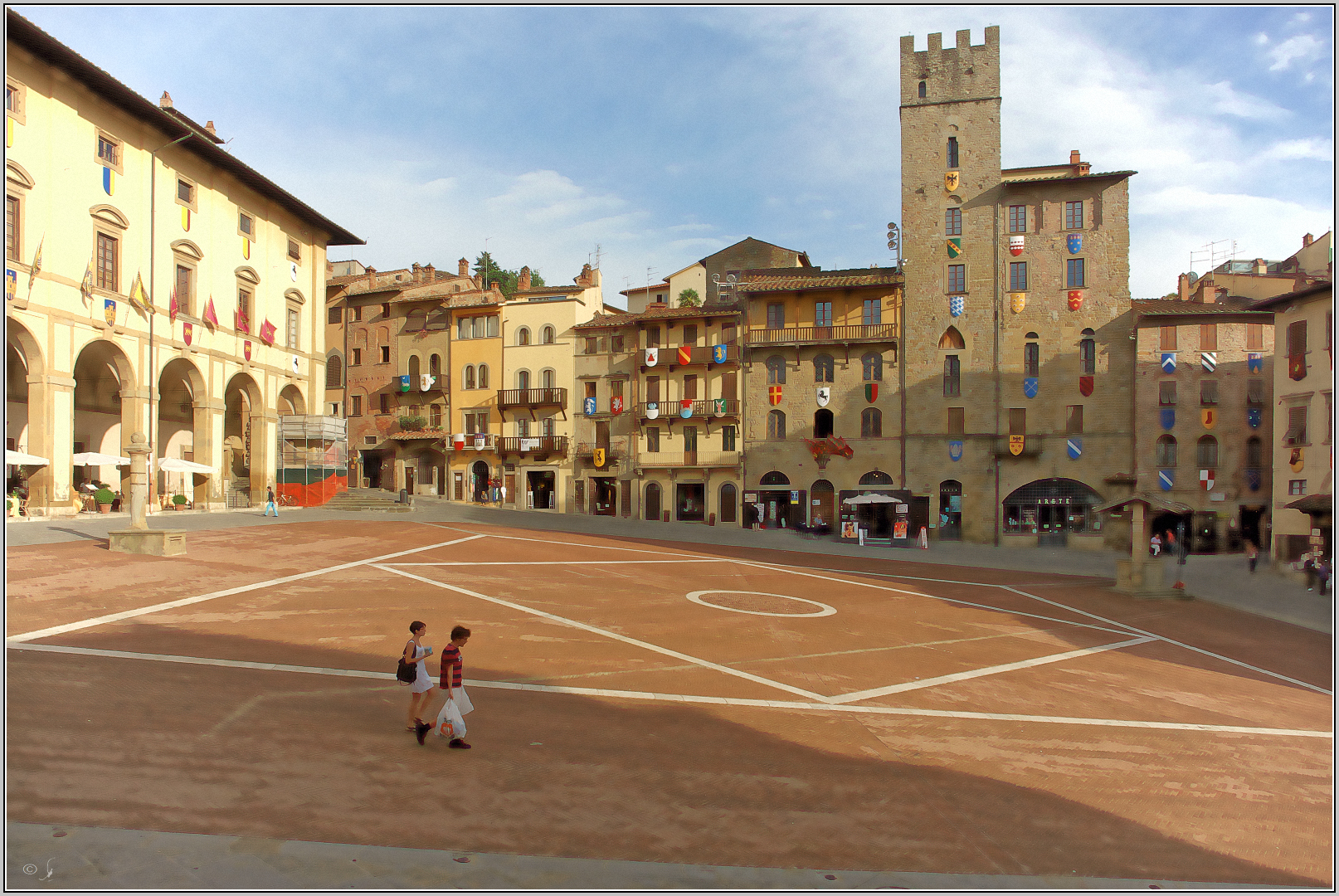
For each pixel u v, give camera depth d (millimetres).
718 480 56281
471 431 62188
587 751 10805
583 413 59688
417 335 64188
